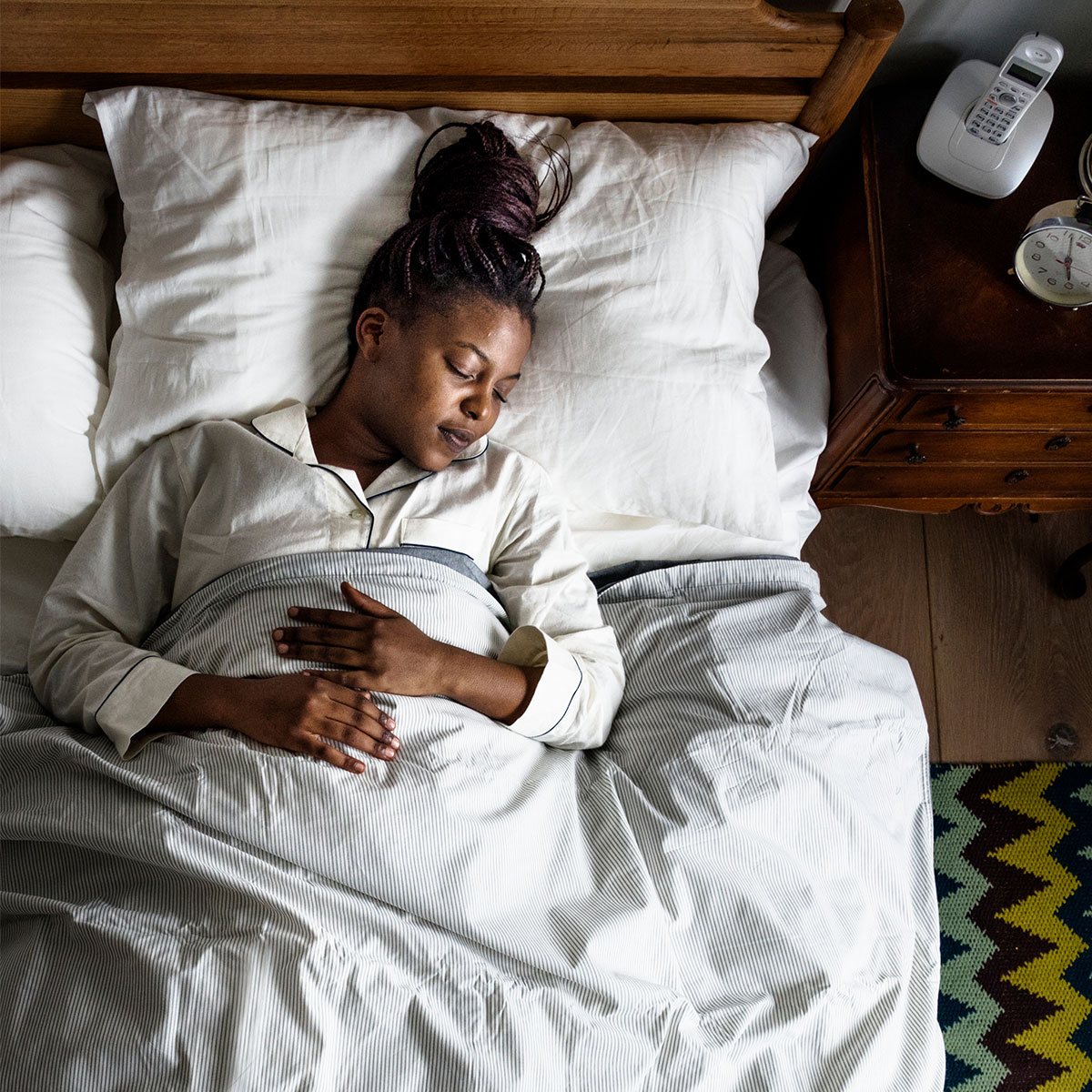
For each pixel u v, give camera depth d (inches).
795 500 52.9
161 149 43.4
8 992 34.5
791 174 49.8
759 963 39.0
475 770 38.3
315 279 43.8
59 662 40.3
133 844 35.6
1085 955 55.6
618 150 46.1
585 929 36.9
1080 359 46.6
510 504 45.2
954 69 50.4
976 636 63.7
